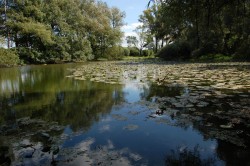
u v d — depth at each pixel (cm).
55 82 874
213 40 2092
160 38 4225
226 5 543
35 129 349
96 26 3288
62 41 2667
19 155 262
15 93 658
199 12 547
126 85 754
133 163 242
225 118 376
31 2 2439
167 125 355
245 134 312
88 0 3397
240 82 719
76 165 239
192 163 241
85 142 298
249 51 1744
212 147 277
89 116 413
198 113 406
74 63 2494
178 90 632
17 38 2453
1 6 2344
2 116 423
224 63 1570
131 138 309
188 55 2422
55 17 2742
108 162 245
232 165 236
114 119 391
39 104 513
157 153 265
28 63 2373
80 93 634
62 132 335
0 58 1891
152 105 473
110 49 3500
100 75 1073
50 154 263
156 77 941
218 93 565
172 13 560
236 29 1750
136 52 4912
